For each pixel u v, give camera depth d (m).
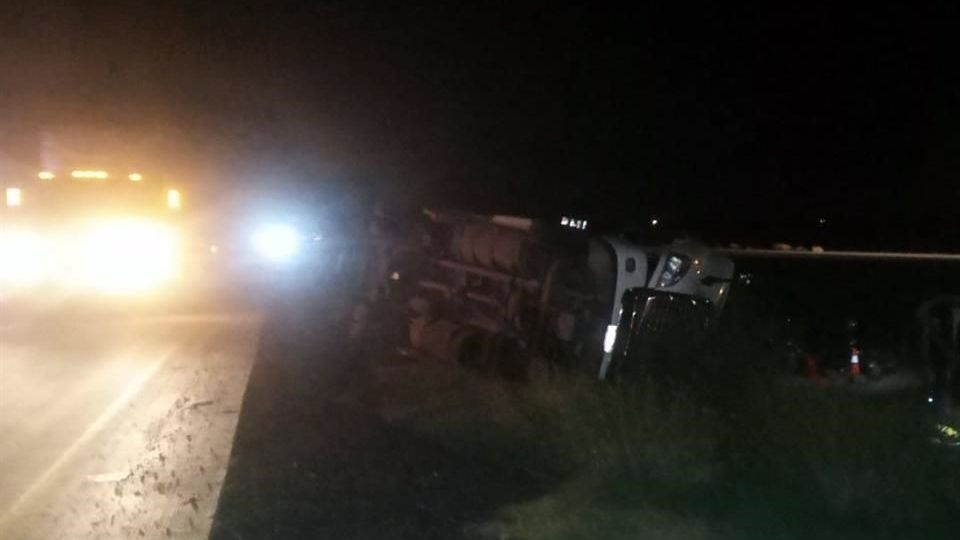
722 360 11.77
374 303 19.02
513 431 12.08
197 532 9.38
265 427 13.16
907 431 9.81
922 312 11.29
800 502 9.34
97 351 19.67
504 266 15.41
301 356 18.52
